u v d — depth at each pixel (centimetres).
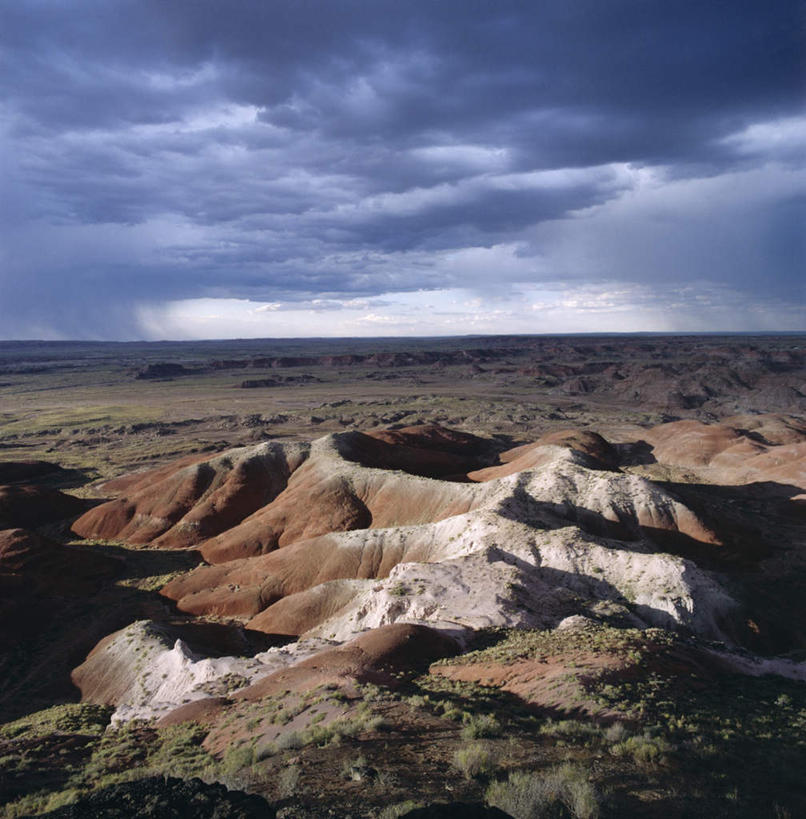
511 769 1240
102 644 4534
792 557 6450
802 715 1916
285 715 1920
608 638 2692
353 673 2325
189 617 5644
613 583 4353
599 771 1217
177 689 3316
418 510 7188
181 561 7181
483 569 4125
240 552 7206
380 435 11438
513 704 1920
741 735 1597
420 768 1264
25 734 2845
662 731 1552
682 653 2645
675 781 1188
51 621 5459
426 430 12425
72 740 2464
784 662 3181
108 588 6294
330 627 4516
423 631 2920
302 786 1172
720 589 4366
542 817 980
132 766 1945
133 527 8244
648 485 6825
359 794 1117
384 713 1733
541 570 4528
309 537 7144
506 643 2853
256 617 5316
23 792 1794
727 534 6456
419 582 3972
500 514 5628
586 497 6725
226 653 4553
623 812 1026
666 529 6400
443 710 1781
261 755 1491
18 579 5800
